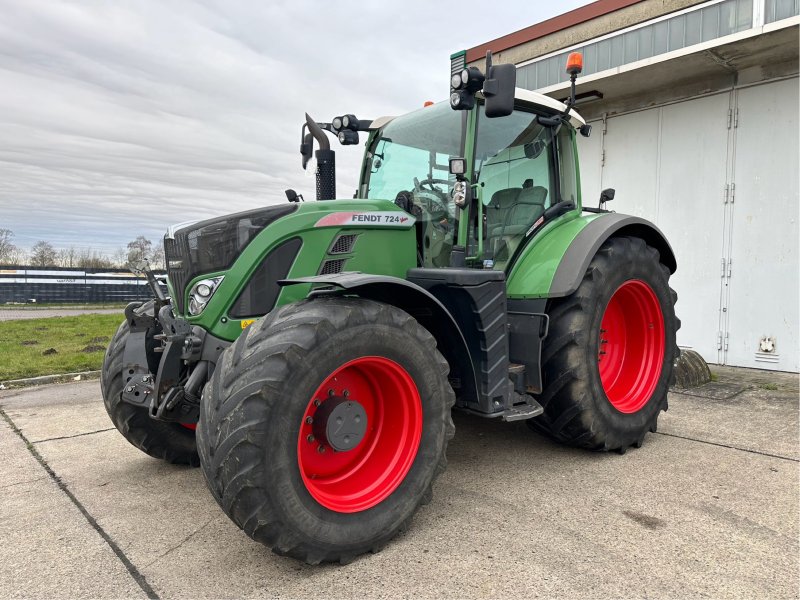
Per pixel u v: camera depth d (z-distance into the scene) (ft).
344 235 9.40
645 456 11.21
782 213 18.20
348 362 7.41
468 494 9.48
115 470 11.03
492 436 12.67
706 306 20.06
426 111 11.59
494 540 7.88
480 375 9.48
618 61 21.13
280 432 6.79
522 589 6.66
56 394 17.61
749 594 6.51
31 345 26.61
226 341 8.75
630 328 12.76
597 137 22.95
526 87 24.35
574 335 10.50
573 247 10.98
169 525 8.64
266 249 8.79
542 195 12.10
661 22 19.80
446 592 6.65
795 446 11.58
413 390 8.09
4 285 60.90
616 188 22.45
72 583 7.04
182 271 9.04
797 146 17.81
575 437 10.91
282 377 6.82
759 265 18.76
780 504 8.87
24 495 9.83
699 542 7.72
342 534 7.25
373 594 6.66
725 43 16.74
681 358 16.93
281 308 7.68
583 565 7.17
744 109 18.93
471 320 9.42
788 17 16.53
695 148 20.15
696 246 20.24
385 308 7.93
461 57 10.04
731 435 12.37
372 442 8.41
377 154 12.48
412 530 8.24
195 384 8.65
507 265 11.28
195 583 7.00
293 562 7.48
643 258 12.00
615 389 12.34
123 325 11.33
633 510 8.75
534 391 10.48
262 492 6.68
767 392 15.99
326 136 12.62
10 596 6.78
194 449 11.12
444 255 10.76
